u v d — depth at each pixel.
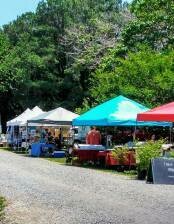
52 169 23.45
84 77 63.16
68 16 68.19
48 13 68.94
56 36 67.56
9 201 13.45
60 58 66.19
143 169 19.72
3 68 64.50
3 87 65.06
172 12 35.88
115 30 56.47
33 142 35.81
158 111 19.58
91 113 26.42
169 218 11.27
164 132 34.06
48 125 36.22
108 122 25.06
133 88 32.44
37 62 64.44
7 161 28.45
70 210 12.19
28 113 42.25
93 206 12.78
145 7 37.06
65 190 15.78
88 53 56.56
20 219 11.04
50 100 65.50
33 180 18.50
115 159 23.12
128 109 25.67
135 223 10.64
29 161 28.83
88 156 26.72
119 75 33.78
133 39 37.62
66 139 41.16
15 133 46.09
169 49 36.06
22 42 67.00
